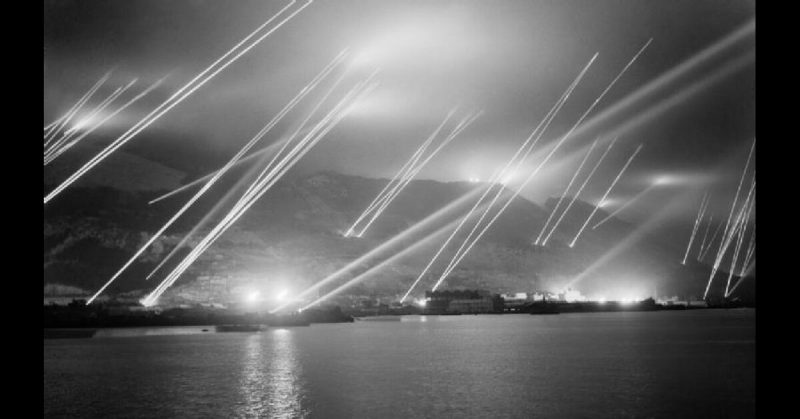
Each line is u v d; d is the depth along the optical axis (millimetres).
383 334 78938
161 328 89375
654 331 78812
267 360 46344
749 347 53344
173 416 24672
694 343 58156
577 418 22953
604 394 28500
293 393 29984
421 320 132750
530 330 84500
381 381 33906
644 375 35125
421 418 23344
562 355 47781
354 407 25891
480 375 36062
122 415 25094
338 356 48938
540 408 25062
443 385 32094
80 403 28094
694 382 32156
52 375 38562
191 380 35469
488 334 75875
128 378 36688
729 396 27562
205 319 100312
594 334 73562
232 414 24844
